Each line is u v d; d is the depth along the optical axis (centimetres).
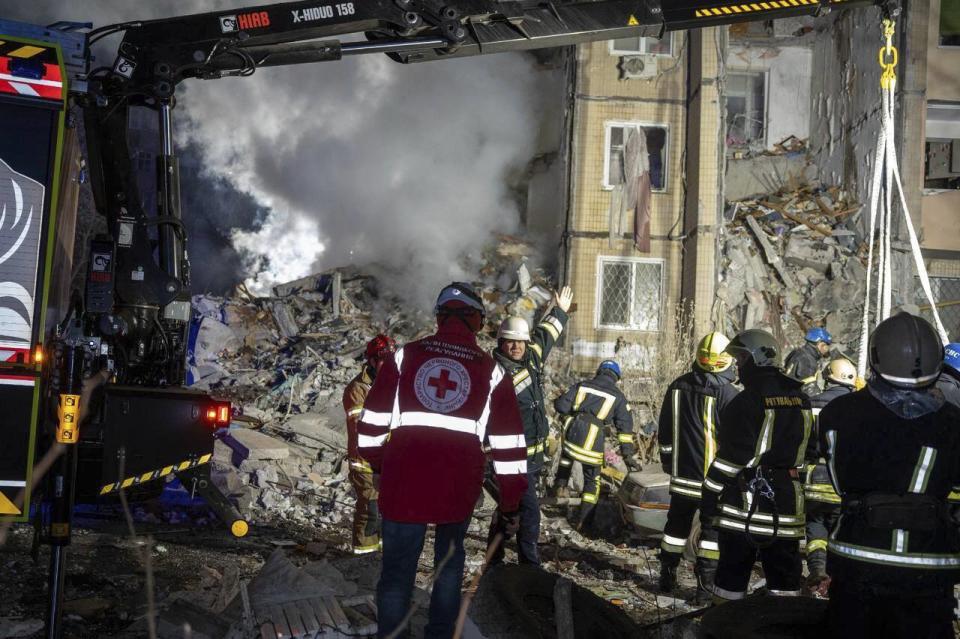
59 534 463
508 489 416
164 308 618
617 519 940
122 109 641
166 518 853
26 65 502
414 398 412
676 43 2016
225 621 461
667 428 704
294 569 500
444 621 407
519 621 445
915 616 340
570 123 2003
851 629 346
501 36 704
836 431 355
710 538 633
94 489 535
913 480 339
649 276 1981
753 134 2389
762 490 537
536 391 675
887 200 798
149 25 648
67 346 480
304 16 667
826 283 1894
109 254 508
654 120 2003
